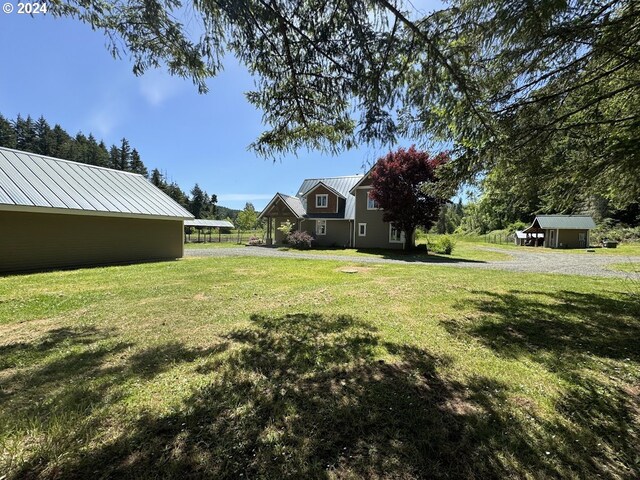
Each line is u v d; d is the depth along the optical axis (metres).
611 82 4.40
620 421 2.20
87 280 8.05
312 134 4.29
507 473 1.70
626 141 4.07
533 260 15.66
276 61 3.08
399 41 2.58
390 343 3.70
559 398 2.49
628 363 3.18
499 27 2.77
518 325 4.43
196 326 4.32
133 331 4.11
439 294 6.50
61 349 3.46
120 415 2.17
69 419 2.10
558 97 4.31
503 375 2.89
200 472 1.67
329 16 2.53
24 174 10.54
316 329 4.20
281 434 2.00
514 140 4.58
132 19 2.80
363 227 22.12
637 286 7.48
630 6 3.10
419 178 16.86
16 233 9.91
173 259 13.70
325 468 1.72
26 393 2.48
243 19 2.65
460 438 1.98
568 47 3.47
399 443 1.93
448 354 3.38
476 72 3.13
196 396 2.45
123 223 12.78
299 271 10.02
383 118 3.12
